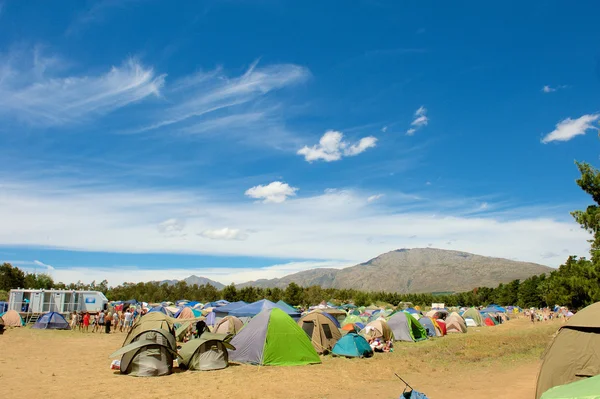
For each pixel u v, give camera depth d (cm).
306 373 1745
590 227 2366
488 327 5306
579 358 1107
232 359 2023
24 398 1265
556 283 2716
